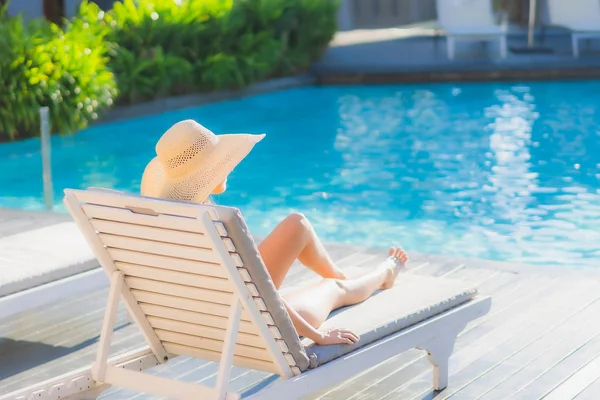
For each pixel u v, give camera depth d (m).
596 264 8.22
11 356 5.63
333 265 4.78
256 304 4.02
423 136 14.12
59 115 13.57
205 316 4.31
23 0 18.53
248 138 4.20
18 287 5.53
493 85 18.67
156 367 5.36
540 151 12.91
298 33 19.41
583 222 9.56
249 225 9.62
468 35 20.17
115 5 16.19
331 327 4.51
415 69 19.22
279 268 4.44
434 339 4.90
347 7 23.81
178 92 16.48
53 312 6.45
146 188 4.48
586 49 20.78
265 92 18.12
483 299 5.17
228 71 17.05
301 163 12.57
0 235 7.93
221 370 4.02
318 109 16.53
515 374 5.21
